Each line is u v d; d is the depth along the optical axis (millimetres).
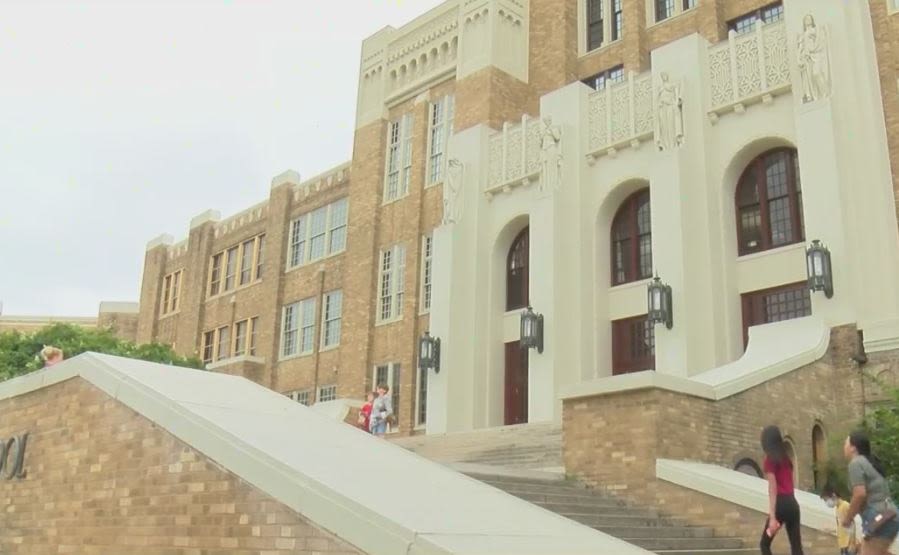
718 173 19938
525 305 24484
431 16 31391
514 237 25203
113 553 7793
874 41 19219
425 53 31453
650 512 11328
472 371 24109
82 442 8742
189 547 6875
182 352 42156
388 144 32531
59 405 9344
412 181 30562
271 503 6227
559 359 21453
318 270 35062
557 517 6801
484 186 25422
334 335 33469
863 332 15875
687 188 19688
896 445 11844
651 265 21688
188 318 42562
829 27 18125
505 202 24906
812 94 17953
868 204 17016
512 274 25094
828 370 15867
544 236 22406
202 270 42531
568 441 12734
